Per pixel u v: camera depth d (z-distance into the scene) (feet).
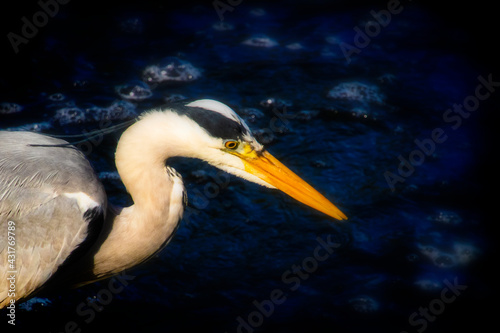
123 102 26.89
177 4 33.27
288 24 32.76
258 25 32.50
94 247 16.78
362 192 23.91
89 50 29.66
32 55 28.86
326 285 20.40
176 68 29.04
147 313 19.10
